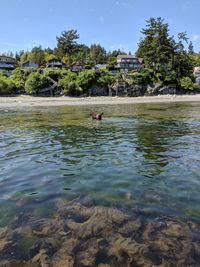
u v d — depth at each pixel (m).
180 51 107.81
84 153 13.80
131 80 95.69
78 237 5.84
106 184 9.14
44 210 7.11
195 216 6.71
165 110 43.25
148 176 9.98
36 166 11.48
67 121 28.06
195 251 5.32
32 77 84.50
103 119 29.81
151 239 5.73
